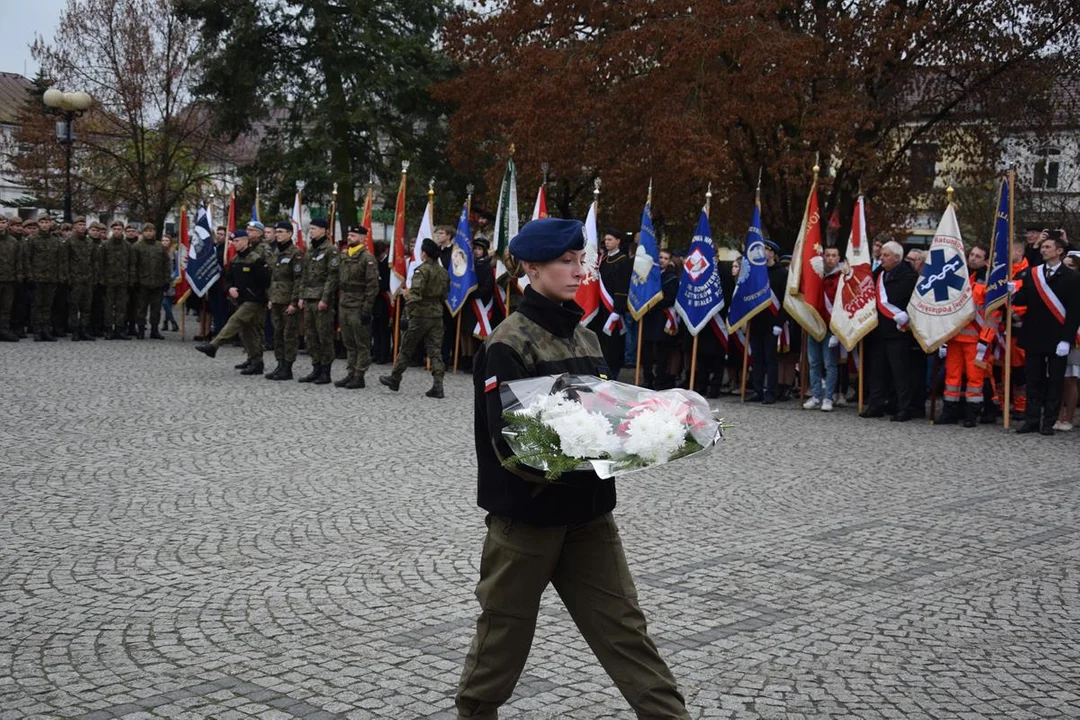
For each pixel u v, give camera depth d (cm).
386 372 1709
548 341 331
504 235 1688
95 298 2088
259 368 1558
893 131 2655
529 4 2369
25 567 587
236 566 600
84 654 459
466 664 336
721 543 687
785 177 2112
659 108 2092
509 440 301
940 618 545
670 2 2100
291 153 3331
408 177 3312
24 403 1181
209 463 894
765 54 1989
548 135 2247
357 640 485
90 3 3114
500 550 325
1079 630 530
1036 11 2117
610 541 333
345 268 1433
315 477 851
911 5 2128
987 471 976
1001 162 2370
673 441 300
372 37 3247
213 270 2056
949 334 1255
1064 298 1203
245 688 425
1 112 5419
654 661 327
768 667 469
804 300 1378
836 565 640
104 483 805
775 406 1445
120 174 3475
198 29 3256
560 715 410
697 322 1470
